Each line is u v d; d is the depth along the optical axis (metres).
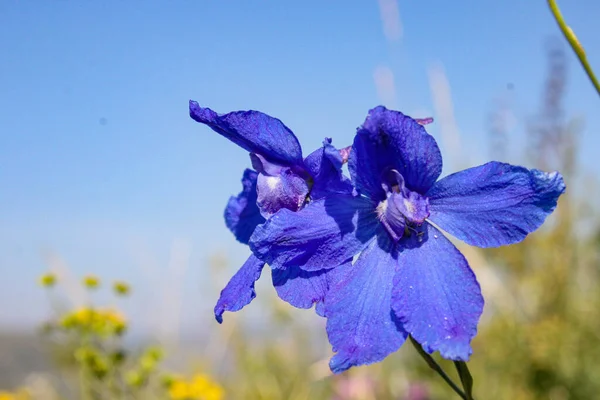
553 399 0.30
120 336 0.26
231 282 0.12
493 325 0.33
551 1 0.12
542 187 0.10
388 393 0.32
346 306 0.11
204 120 0.12
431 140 0.11
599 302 0.33
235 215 0.14
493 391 0.31
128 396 0.26
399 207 0.11
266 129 0.12
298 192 0.12
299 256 0.11
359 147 0.11
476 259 0.34
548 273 0.34
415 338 0.10
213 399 0.27
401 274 0.11
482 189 0.11
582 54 0.12
